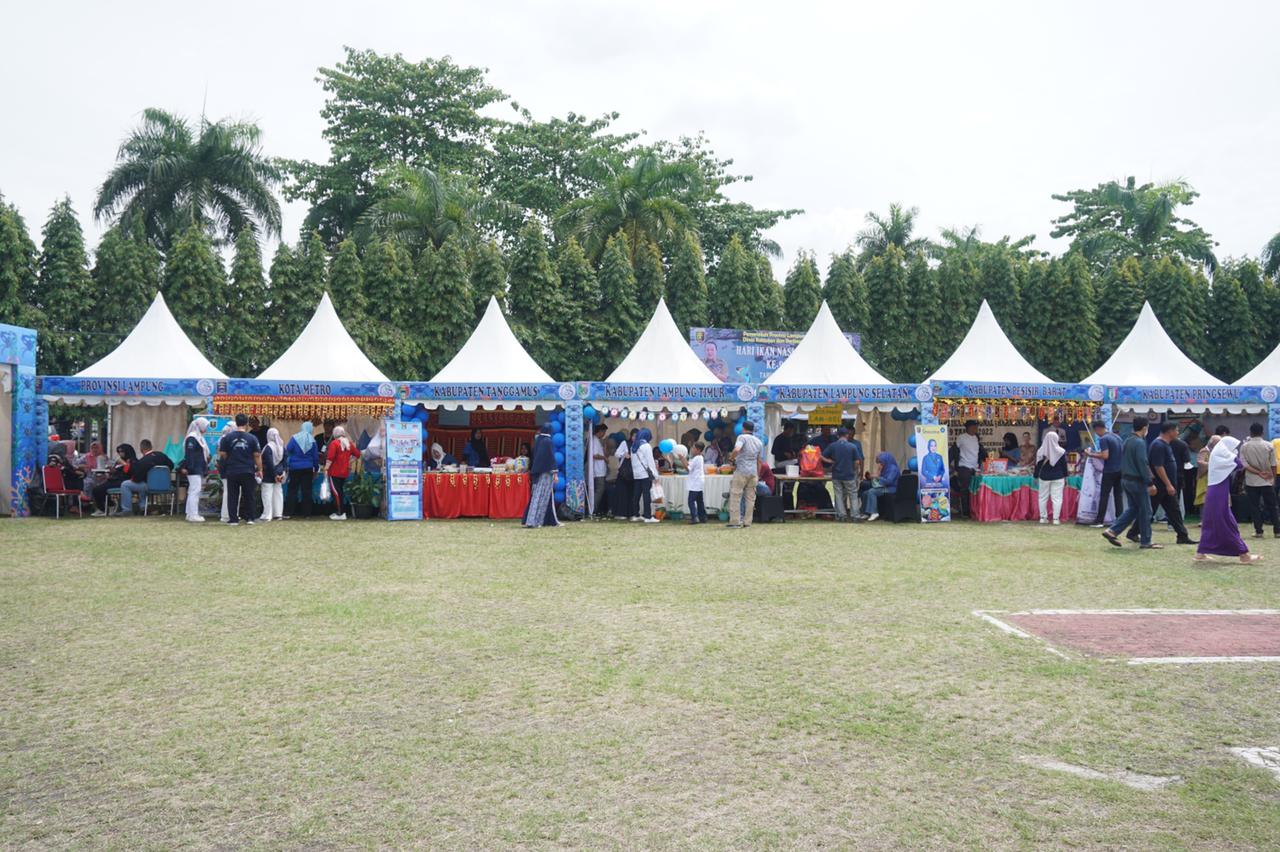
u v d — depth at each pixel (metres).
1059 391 18.30
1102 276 36.25
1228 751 5.01
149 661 6.75
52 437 20.27
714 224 40.50
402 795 4.42
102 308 26.39
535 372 19.69
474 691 6.04
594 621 8.15
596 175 34.16
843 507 17.59
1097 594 9.52
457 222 32.31
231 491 15.90
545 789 4.49
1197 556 11.69
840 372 19.91
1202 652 7.08
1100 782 4.59
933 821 4.14
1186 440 18.33
